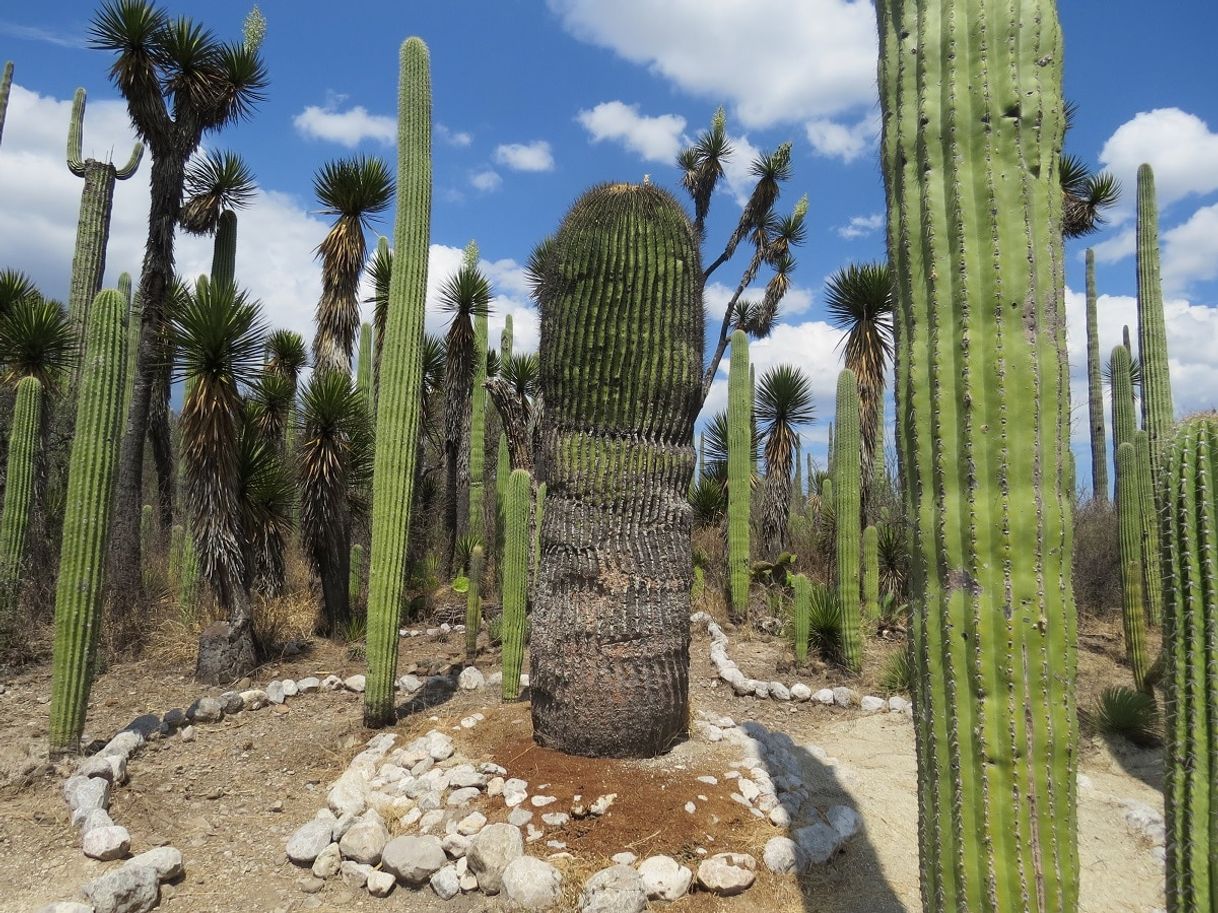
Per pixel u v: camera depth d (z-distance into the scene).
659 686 4.36
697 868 3.50
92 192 9.96
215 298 7.15
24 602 7.56
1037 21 2.30
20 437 7.67
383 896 3.52
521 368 13.18
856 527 7.48
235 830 4.11
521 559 5.71
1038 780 2.13
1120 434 8.65
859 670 7.32
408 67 5.89
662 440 4.47
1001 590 2.19
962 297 2.28
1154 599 7.75
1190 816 2.01
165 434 11.27
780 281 15.29
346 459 8.71
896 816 4.27
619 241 4.36
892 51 2.51
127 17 8.33
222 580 6.96
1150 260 7.55
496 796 4.03
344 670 7.15
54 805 4.24
